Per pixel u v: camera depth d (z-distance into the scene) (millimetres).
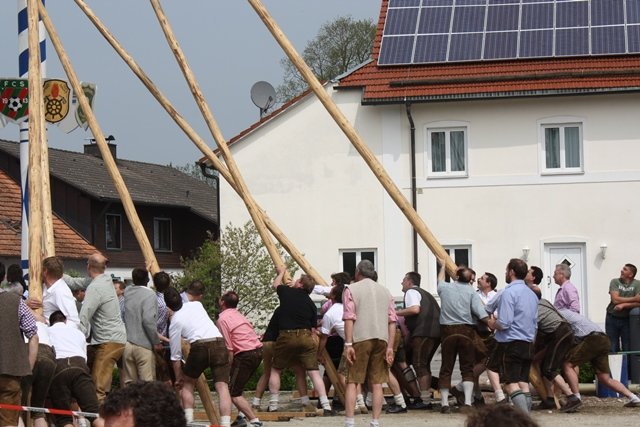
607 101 30859
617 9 32656
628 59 31234
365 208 32344
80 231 45031
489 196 31422
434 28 33344
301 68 17547
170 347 14383
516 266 14719
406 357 17141
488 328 16016
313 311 16328
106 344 14102
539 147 31188
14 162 45031
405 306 16828
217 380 13758
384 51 32906
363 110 32375
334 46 63281
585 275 30906
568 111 31062
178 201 50469
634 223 30703
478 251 31453
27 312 11070
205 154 18703
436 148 31875
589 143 30938
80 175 47125
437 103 31656
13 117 16000
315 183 32719
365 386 17406
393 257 32031
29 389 11844
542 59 31656
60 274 12562
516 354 14516
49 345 12070
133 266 47562
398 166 32000
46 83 16875
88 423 13148
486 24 33062
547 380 16578
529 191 31219
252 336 14805
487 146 31469
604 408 16547
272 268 30547
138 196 48031
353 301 13312
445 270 17203
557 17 32812
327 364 16969
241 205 33312
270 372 17016
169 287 14266
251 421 14688
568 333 15977
